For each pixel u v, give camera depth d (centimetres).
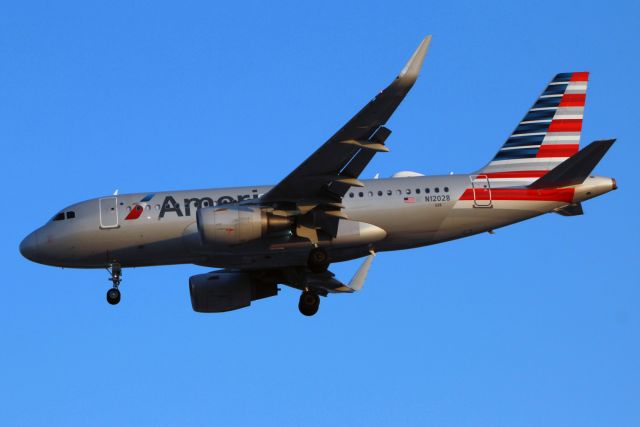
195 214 12650
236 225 11888
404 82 9931
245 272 13475
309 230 12144
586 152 12244
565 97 13438
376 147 10775
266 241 12169
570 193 12775
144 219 12650
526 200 12775
